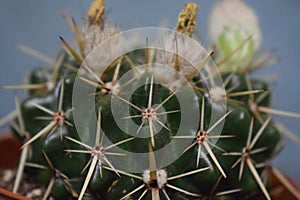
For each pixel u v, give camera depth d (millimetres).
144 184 231
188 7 237
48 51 421
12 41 427
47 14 442
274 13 449
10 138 302
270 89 270
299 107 396
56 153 241
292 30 440
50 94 256
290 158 388
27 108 256
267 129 253
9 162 303
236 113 241
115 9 442
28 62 416
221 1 287
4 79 405
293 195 283
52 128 244
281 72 416
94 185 232
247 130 242
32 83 277
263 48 424
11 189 277
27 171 259
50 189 251
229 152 241
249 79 272
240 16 281
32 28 437
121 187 233
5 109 393
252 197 265
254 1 453
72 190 241
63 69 258
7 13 441
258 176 247
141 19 432
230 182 245
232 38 276
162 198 235
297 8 452
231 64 276
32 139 244
